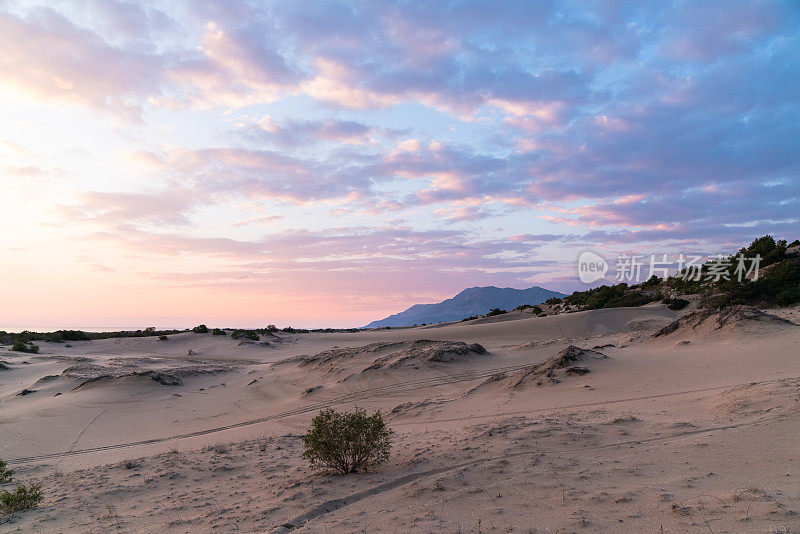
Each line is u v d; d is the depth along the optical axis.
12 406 24.73
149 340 56.56
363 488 6.80
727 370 14.13
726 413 8.52
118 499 8.07
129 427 19.86
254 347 51.56
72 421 20.84
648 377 15.16
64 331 59.62
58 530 6.61
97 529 6.34
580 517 4.67
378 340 51.59
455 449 8.41
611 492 5.30
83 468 12.56
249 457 10.80
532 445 7.79
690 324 23.92
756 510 4.25
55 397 25.95
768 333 19.69
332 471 8.20
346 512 5.77
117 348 53.41
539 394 15.79
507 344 38.81
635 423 8.70
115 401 24.47
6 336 56.56
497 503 5.35
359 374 24.88
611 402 12.79
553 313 57.59
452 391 20.17
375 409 18.64
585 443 7.59
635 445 7.21
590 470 6.19
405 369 24.52
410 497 5.94
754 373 13.01
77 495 8.61
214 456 11.18
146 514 6.82
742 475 5.33
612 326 41.03
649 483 5.46
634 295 53.09
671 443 7.05
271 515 5.97
